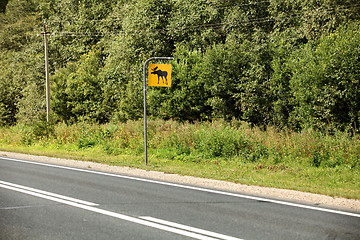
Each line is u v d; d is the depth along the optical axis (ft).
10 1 242.78
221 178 35.65
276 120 87.15
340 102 71.20
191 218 22.31
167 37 119.03
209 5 117.08
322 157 46.44
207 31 111.55
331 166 44.55
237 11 112.16
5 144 79.66
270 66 92.38
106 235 19.16
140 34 118.73
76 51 154.61
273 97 88.33
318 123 71.56
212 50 97.19
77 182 34.91
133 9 130.52
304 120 74.54
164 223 21.27
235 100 96.27
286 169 43.52
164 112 98.53
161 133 64.90
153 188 31.99
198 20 116.06
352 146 45.93
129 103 108.78
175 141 59.36
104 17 159.22
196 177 36.88
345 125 69.92
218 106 94.58
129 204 25.99
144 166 43.88
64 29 163.53
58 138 72.54
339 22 88.63
